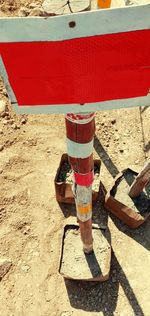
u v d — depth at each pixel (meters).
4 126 4.94
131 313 3.83
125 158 4.72
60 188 4.22
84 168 2.62
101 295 3.93
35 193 4.52
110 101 2.10
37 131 4.94
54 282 4.00
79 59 1.84
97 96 2.06
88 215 3.15
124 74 1.94
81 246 4.00
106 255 3.94
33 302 3.91
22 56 1.82
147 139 4.86
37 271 4.06
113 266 4.06
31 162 4.73
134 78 1.96
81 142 2.42
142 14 1.65
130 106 2.14
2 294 3.95
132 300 3.89
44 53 1.80
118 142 4.84
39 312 3.86
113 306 3.87
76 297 3.93
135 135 4.89
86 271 3.86
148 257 4.12
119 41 1.76
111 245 4.18
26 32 1.70
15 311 3.86
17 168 4.68
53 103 2.11
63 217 4.38
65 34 1.71
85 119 2.26
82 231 3.43
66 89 2.01
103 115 5.02
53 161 4.74
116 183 4.30
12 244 4.21
